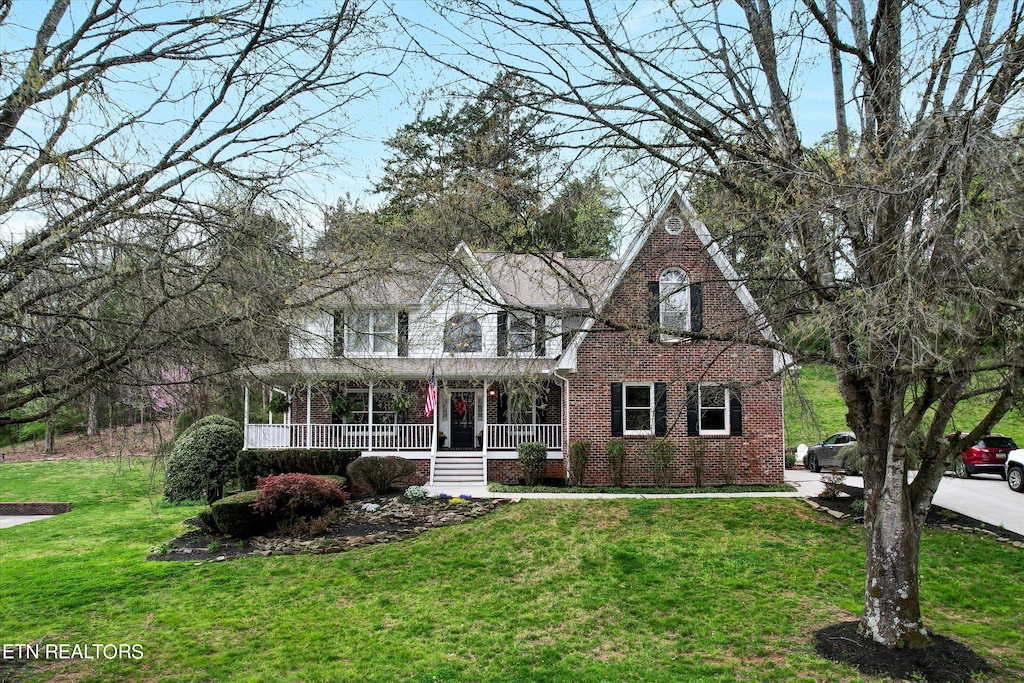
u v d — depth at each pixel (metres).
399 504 18.86
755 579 12.66
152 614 11.62
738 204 8.27
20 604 12.19
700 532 15.76
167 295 6.30
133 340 6.22
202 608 11.87
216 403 7.62
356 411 23.98
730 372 21.69
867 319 6.48
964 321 6.84
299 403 24.16
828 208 7.10
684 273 20.55
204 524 17.66
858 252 7.29
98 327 6.63
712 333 8.59
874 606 8.94
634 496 19.28
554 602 11.83
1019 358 6.99
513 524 16.58
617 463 21.58
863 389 8.98
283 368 7.73
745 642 9.80
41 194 6.30
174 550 15.67
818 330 8.27
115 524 19.47
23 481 27.39
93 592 12.76
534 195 8.76
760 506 17.81
